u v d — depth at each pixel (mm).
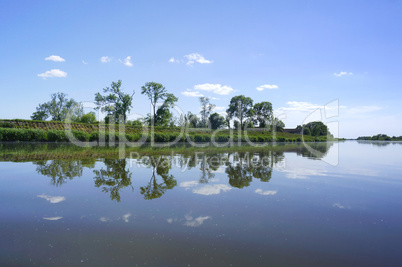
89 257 3197
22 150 16578
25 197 5832
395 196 6297
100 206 5238
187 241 3680
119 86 57719
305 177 8727
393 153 20078
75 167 9969
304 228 4223
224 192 6504
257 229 4152
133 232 3971
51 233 3906
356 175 9242
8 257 3186
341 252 3424
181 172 9383
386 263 3152
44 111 73875
